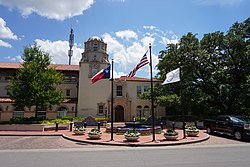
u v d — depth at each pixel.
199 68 28.80
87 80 36.72
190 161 8.42
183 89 28.31
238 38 26.84
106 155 9.88
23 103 24.55
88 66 37.25
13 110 32.94
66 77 39.09
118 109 36.72
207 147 12.57
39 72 25.34
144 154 10.15
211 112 31.16
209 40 29.36
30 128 22.20
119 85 37.41
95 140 14.71
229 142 14.68
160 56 33.66
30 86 24.02
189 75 28.88
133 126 22.70
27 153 10.48
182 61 29.69
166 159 8.86
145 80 38.81
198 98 27.59
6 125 22.33
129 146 13.02
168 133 15.07
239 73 28.22
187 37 29.73
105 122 30.00
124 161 8.45
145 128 20.22
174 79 16.17
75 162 8.26
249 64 26.98
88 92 36.28
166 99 28.11
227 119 17.44
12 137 17.62
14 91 25.06
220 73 27.52
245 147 12.50
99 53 38.09
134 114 37.22
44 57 26.58
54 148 12.24
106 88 36.91
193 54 28.23
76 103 36.03
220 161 8.39
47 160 8.65
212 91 29.05
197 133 17.12
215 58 29.47
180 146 13.02
